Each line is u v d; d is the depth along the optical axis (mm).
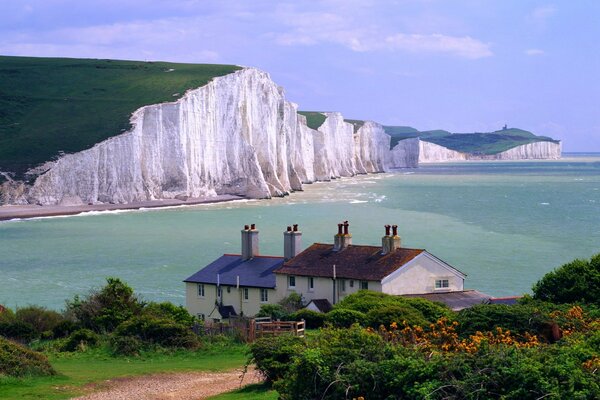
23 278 104688
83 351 55156
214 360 51500
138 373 46594
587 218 185625
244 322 60438
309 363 33094
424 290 70062
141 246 136000
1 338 48312
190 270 109438
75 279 103438
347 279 69125
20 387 42094
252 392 40312
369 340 34688
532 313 42469
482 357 31656
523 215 193375
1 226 177875
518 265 109688
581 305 52875
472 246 131000
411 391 31016
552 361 31000
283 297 71000
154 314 62125
